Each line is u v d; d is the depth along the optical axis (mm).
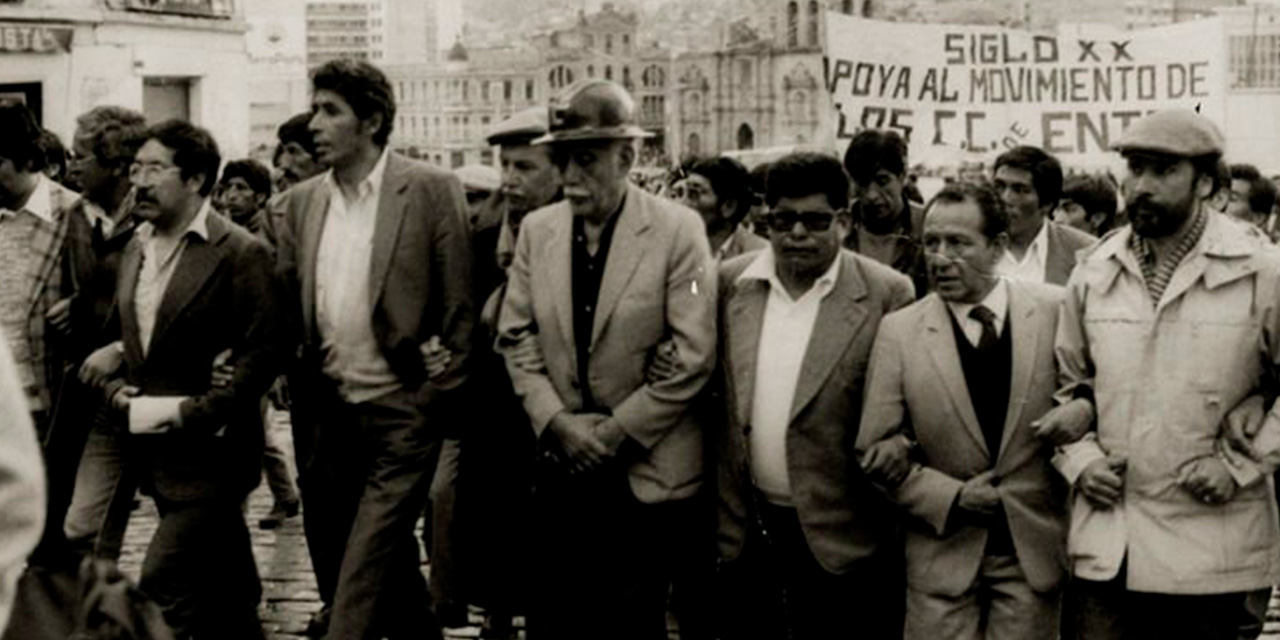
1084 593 5914
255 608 7578
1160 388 5707
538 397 6531
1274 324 5652
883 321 6160
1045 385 5973
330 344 7125
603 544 6516
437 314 7152
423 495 7152
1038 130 11586
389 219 7031
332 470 7273
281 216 7352
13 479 2877
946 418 5984
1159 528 5715
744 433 6379
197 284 7012
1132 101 11523
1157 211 5641
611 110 6398
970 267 5922
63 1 23516
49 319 7641
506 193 7719
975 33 11516
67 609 3227
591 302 6496
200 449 7051
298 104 45188
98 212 7664
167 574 6988
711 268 6500
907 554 6145
